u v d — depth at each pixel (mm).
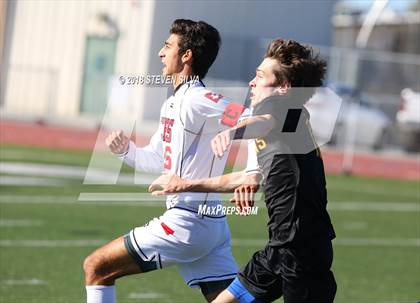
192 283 13664
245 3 74438
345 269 25875
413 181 53656
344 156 54688
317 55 12523
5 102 65438
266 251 12516
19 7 73438
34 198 35469
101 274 13227
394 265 26969
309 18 78438
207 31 13398
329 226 12406
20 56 73688
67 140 58812
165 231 13062
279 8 76562
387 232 33406
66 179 41156
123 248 13141
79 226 30016
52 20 73438
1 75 65375
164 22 69938
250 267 12602
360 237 31875
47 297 20281
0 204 33594
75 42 72562
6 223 29688
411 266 26969
